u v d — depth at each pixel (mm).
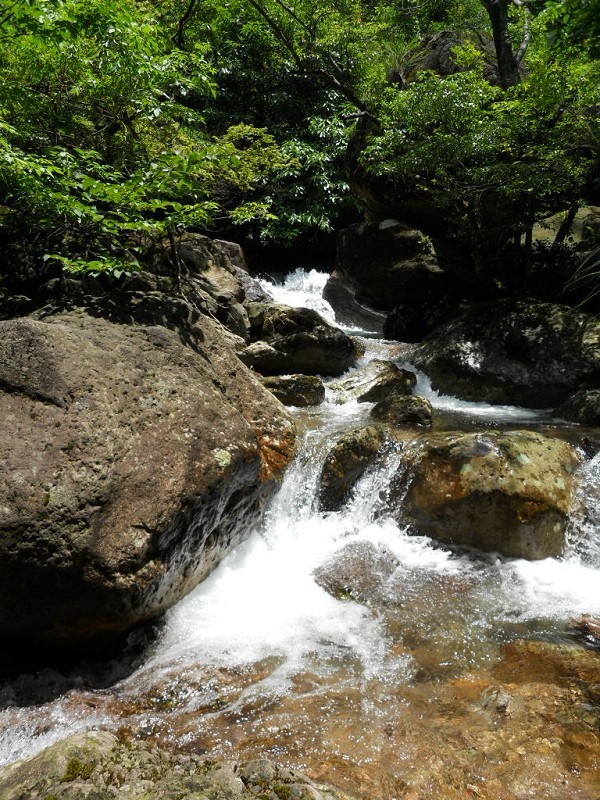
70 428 3002
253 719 2486
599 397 5688
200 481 3182
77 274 5523
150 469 3043
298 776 1938
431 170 7195
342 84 9867
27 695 2666
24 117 5453
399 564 3896
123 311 4070
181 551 3111
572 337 6496
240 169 7805
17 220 5359
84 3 4391
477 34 10531
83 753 1951
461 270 8477
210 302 6492
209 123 13125
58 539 2631
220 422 3557
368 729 2406
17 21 4273
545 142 6680
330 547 4152
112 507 2820
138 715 2535
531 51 7246
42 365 3197
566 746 2268
